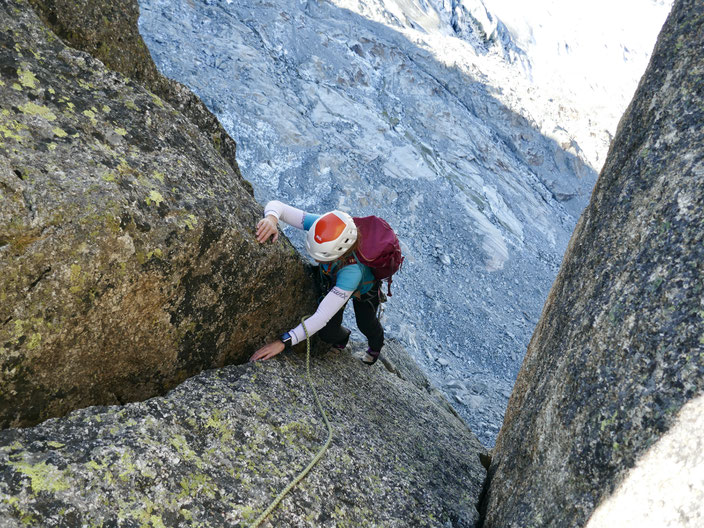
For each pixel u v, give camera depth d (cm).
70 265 195
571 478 180
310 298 322
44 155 205
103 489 174
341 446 259
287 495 212
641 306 178
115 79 258
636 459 158
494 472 271
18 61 223
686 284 168
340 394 317
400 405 378
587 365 191
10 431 183
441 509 257
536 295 2659
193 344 261
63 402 217
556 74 5262
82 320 206
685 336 161
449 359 2011
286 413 257
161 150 252
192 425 220
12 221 184
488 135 3656
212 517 188
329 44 3297
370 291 315
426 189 2803
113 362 229
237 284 266
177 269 232
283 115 2659
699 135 191
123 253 209
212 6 3098
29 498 160
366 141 2883
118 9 307
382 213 2580
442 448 338
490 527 235
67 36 280
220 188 268
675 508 142
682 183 186
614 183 228
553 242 3219
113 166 223
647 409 161
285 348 321
